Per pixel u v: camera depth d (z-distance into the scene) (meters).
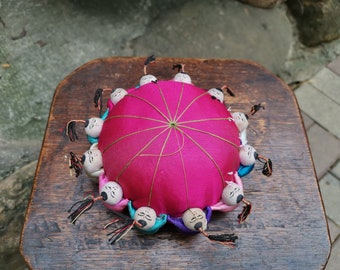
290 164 0.93
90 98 0.99
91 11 1.49
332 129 1.59
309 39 1.74
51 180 0.88
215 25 1.55
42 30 1.43
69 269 0.79
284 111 1.00
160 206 0.74
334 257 1.34
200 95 0.77
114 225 0.83
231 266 0.81
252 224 0.85
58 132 0.94
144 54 1.48
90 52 1.45
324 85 1.68
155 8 1.54
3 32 1.40
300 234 0.84
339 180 1.48
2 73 1.35
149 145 0.70
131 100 0.77
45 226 0.83
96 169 0.77
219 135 0.73
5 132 1.30
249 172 0.85
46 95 1.37
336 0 1.66
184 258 0.81
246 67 1.06
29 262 0.79
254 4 1.64
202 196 0.72
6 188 1.25
